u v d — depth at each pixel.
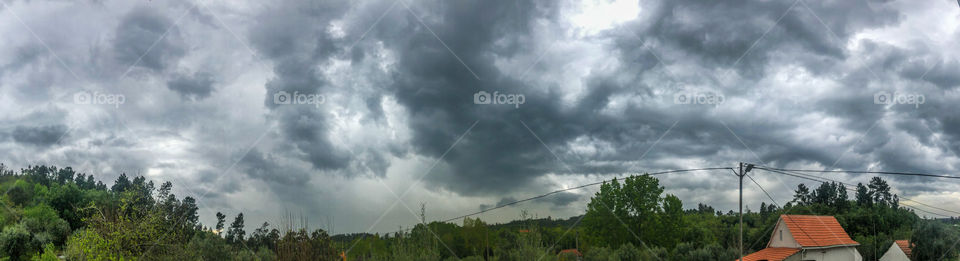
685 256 43.75
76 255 23.02
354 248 24.16
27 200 53.88
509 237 28.45
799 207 69.31
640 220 46.91
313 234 20.70
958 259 42.28
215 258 26.56
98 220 23.78
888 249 52.38
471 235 28.64
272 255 22.30
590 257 38.06
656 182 47.19
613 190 47.62
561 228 38.09
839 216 63.31
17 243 35.84
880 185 72.62
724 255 43.53
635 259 38.94
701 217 67.81
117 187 59.41
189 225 28.28
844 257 45.88
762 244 55.88
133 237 23.89
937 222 46.03
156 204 25.86
